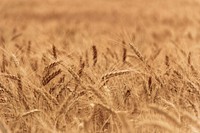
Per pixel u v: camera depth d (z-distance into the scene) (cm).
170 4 5697
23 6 5606
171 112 559
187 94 630
